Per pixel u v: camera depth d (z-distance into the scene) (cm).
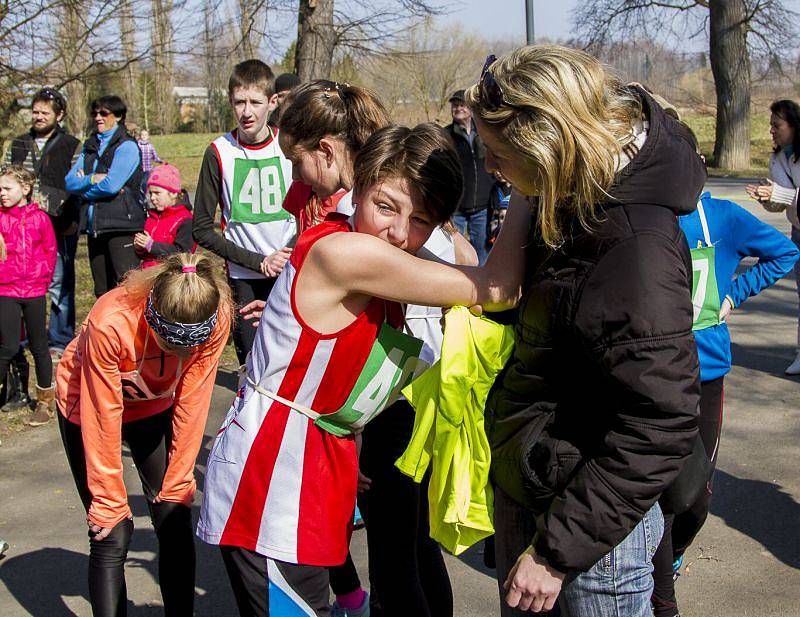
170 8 1356
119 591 274
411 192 203
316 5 1050
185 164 2961
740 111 2511
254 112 452
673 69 2883
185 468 282
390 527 263
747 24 2486
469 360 203
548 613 233
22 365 578
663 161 175
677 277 172
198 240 465
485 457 206
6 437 534
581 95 169
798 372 619
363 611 302
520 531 214
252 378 220
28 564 378
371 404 216
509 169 181
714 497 422
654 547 203
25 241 531
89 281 1008
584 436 190
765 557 364
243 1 1367
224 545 218
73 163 694
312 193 301
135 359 259
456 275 204
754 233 305
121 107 651
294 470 212
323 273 202
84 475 285
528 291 191
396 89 2355
